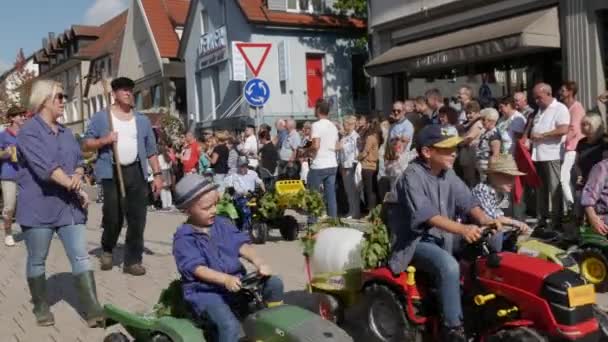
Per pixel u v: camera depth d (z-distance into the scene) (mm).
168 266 9500
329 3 25719
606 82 12562
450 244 5551
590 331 4723
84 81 51781
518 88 14258
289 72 24859
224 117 27141
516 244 6043
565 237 7992
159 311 5188
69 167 6793
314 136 11680
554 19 13133
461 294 5242
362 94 26141
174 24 34250
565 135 9984
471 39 14062
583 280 4801
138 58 36219
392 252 5551
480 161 10781
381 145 12680
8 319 7266
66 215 6809
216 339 4836
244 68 20047
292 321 4340
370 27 18344
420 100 12086
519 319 4930
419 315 5391
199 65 29000
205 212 5043
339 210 14227
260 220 11156
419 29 16641
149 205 18688
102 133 8867
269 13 24719
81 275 6824
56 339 6516
